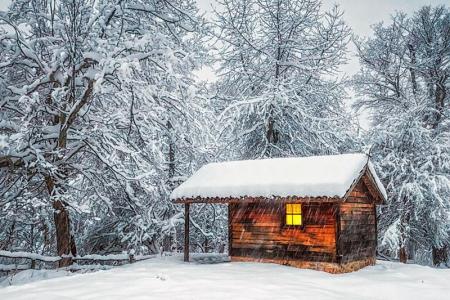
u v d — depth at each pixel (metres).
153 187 15.43
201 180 15.41
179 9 16.27
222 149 21.94
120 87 14.70
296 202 13.39
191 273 11.45
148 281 9.97
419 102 22.05
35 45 15.66
